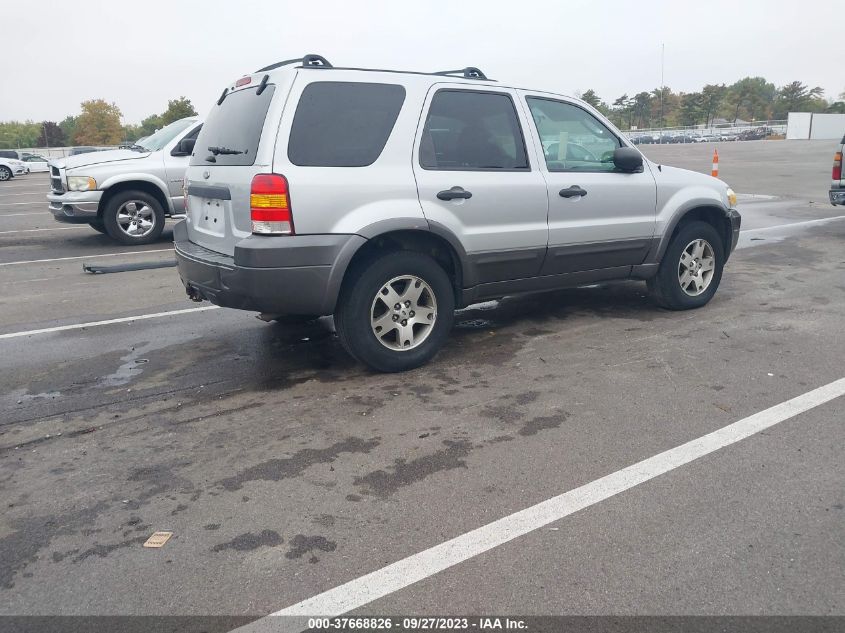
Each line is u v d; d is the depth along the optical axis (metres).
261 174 4.21
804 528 2.91
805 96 89.69
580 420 4.01
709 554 2.76
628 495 3.20
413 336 4.91
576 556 2.77
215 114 5.18
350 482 3.38
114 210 10.73
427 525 3.00
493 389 4.52
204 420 4.16
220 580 2.68
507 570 2.69
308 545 2.88
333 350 5.44
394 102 4.64
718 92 84.12
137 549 2.88
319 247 4.30
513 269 5.20
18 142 97.06
